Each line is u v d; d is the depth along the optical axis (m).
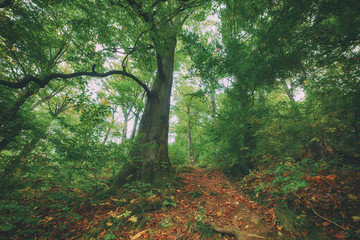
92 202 3.57
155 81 7.00
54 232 2.88
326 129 3.41
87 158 3.40
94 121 3.65
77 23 4.19
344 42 3.32
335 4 3.05
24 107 6.44
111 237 2.63
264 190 3.65
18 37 4.75
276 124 4.15
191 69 6.18
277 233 2.40
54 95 9.93
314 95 3.89
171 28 5.34
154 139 5.77
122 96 9.05
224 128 5.53
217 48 5.25
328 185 2.84
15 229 2.88
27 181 3.17
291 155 4.55
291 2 3.72
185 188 4.79
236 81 5.94
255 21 5.18
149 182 4.79
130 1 3.95
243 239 2.35
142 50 4.95
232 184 5.14
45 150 4.51
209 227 2.79
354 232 1.97
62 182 3.33
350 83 3.12
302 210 2.67
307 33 4.04
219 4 5.28
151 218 3.20
